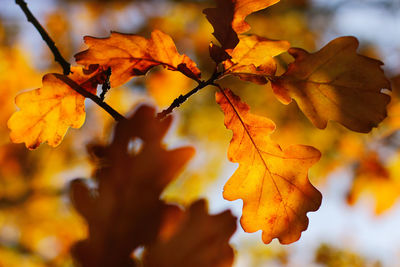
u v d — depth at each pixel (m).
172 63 0.55
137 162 0.45
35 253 1.38
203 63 1.59
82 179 0.45
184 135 1.65
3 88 1.45
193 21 1.73
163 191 0.45
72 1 1.73
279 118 1.50
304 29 1.69
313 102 0.54
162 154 0.45
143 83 1.45
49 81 0.55
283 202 0.54
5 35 1.51
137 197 0.44
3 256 1.33
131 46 0.54
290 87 0.54
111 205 0.44
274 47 0.54
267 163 0.55
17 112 0.55
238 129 0.55
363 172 1.27
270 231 0.54
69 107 0.55
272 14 1.64
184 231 0.44
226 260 0.44
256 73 0.55
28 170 1.57
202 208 0.45
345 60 0.54
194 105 1.53
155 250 0.44
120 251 0.44
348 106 0.53
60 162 1.63
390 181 1.25
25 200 1.55
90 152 0.45
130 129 0.46
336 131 1.38
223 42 0.54
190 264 0.44
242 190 0.55
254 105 1.50
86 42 0.54
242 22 0.54
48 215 1.52
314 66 0.54
